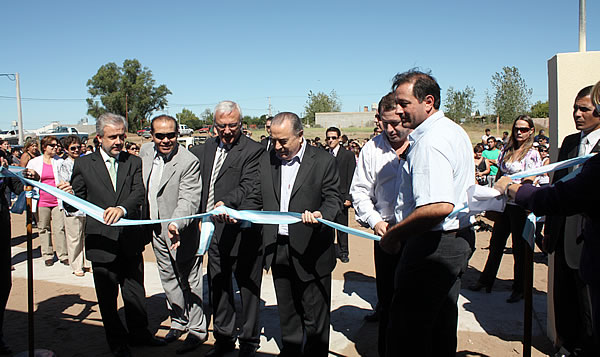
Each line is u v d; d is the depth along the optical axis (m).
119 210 3.40
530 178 4.48
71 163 6.45
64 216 6.28
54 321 4.51
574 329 3.37
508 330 4.16
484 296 5.08
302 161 3.36
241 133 3.95
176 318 4.07
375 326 4.35
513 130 4.98
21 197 3.64
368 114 47.31
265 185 3.48
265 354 3.80
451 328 2.72
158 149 3.82
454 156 2.38
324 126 47.81
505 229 5.00
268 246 3.42
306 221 3.07
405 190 2.66
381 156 3.40
